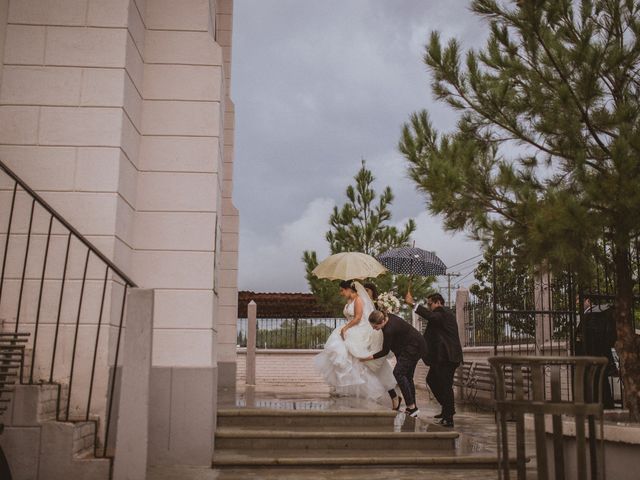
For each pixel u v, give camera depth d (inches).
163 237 269.6
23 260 241.3
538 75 245.6
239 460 244.8
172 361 260.1
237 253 517.0
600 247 240.2
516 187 243.9
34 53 252.5
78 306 238.7
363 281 726.5
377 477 229.9
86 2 256.1
